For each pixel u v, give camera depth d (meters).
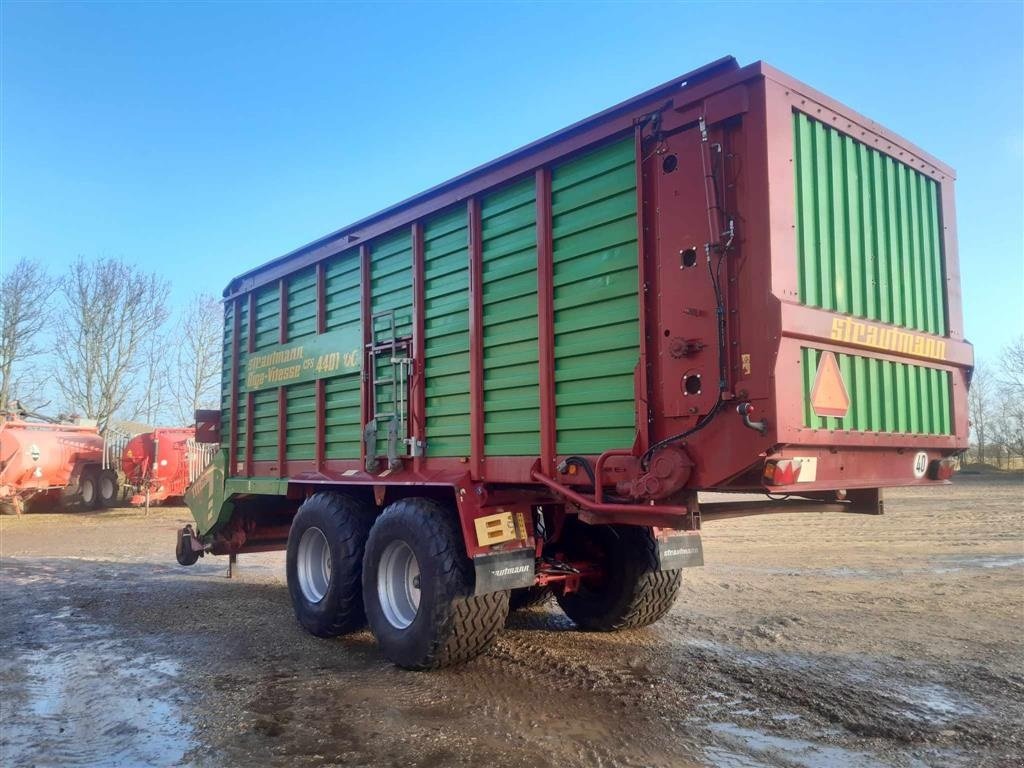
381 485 5.93
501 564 5.05
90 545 13.82
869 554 10.80
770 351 3.77
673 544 6.06
